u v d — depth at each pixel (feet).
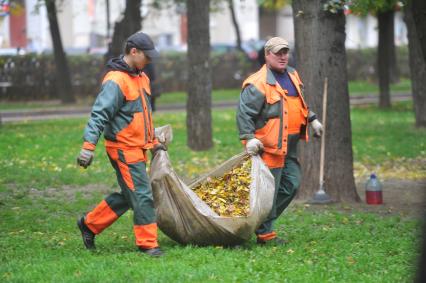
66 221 47.14
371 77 206.39
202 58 80.12
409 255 35.70
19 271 33.68
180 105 143.23
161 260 35.09
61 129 98.27
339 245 39.29
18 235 42.73
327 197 52.19
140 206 36.17
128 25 113.50
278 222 45.62
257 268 33.58
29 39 231.91
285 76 39.17
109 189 59.88
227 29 263.08
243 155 40.06
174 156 75.87
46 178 63.10
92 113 35.35
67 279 31.89
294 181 39.91
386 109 128.77
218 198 39.11
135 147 36.09
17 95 162.81
